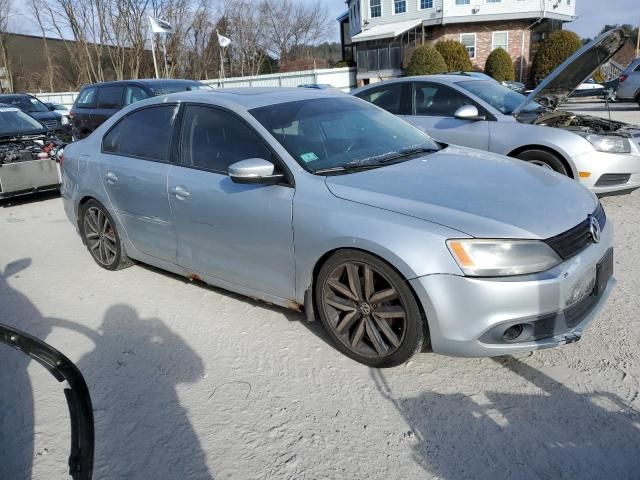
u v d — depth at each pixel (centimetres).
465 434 258
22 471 253
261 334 364
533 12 2923
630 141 570
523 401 278
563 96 694
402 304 288
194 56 4206
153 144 425
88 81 3988
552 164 576
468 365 313
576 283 279
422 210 287
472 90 654
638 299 378
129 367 334
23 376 333
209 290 440
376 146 384
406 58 3023
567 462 236
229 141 372
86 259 541
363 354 316
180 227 399
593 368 302
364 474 238
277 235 335
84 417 176
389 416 274
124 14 3712
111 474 246
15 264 541
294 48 5291
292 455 251
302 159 341
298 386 304
